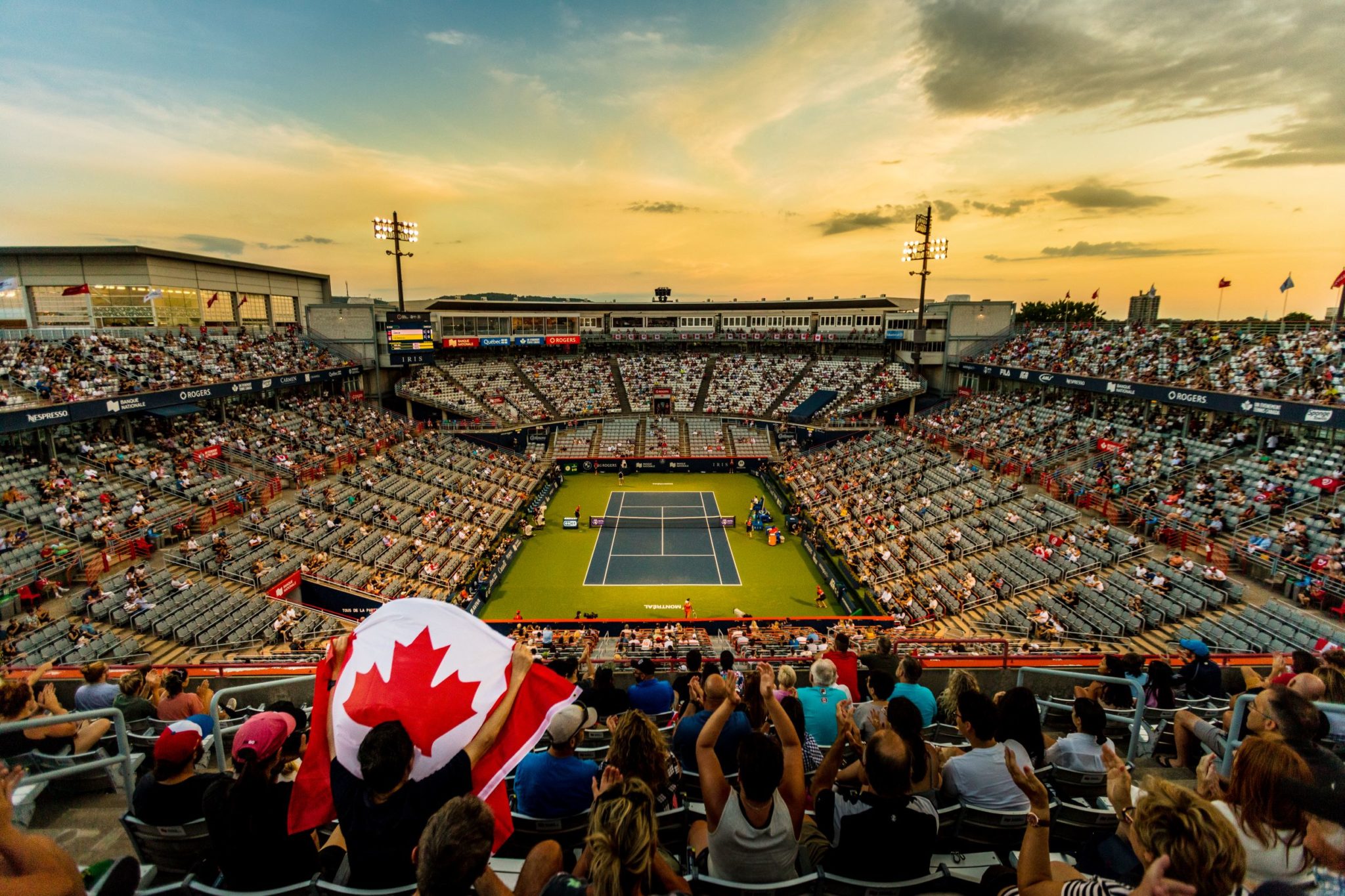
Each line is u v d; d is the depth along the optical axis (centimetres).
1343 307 3616
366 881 406
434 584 3359
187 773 536
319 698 451
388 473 4516
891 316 7031
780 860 448
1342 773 388
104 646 2234
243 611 2659
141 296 4656
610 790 367
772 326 8094
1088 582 2700
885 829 453
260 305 5881
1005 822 571
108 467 3328
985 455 4481
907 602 3030
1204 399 3478
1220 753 720
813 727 786
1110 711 937
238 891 454
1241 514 2800
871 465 4997
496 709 430
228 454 3950
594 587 3747
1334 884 367
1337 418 2781
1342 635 2009
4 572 2383
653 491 5728
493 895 396
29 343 3694
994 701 716
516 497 4956
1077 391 4912
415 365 6438
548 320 7719
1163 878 309
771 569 4031
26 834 349
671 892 386
